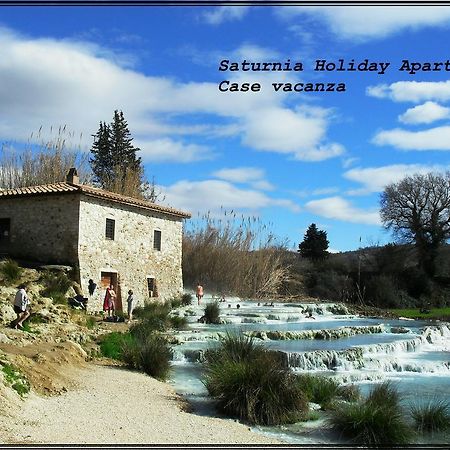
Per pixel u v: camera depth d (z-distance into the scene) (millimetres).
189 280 46219
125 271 31828
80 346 17594
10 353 13734
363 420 11242
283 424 12297
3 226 31062
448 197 55625
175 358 19719
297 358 18953
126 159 59156
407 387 17016
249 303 39906
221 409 12938
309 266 56281
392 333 28406
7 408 10039
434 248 55875
